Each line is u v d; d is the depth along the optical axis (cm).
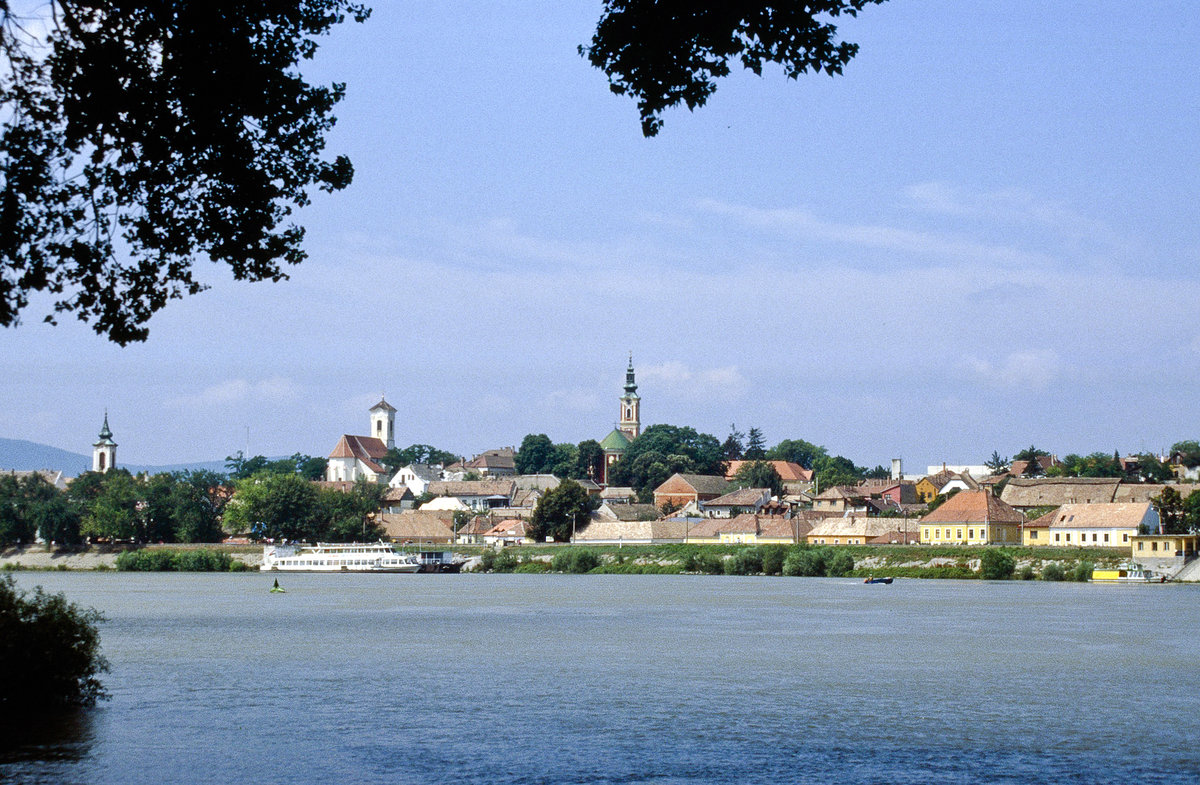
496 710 5322
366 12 3697
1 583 5019
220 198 3659
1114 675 6675
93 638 5178
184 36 3406
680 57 3347
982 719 5156
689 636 8969
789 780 3938
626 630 9481
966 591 15262
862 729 4888
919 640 8644
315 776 3944
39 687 4975
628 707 5431
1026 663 7231
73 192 3478
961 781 3947
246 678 6375
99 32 3322
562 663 7162
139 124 3416
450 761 4200
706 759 4259
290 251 3781
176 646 8125
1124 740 4669
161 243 3622
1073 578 17975
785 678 6488
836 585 17025
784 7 3247
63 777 3878
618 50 3372
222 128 3544
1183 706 5550
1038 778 3991
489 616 11031
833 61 3303
